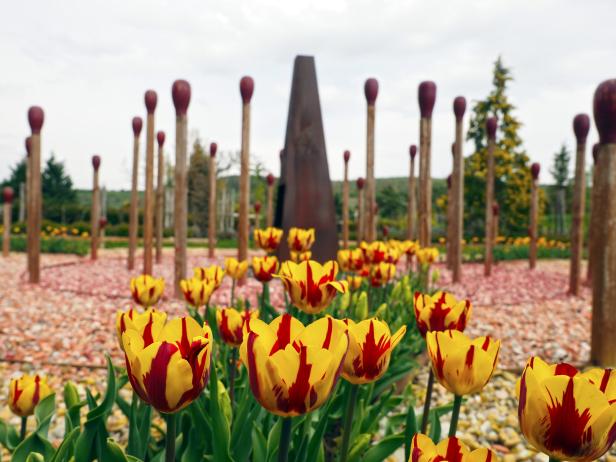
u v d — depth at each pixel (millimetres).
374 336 1058
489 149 9000
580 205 7305
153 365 830
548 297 7230
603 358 3889
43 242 14484
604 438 777
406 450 1447
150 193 7305
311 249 7320
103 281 8297
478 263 12750
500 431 3041
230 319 1848
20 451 1515
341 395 2127
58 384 3746
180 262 6297
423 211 6371
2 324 5234
